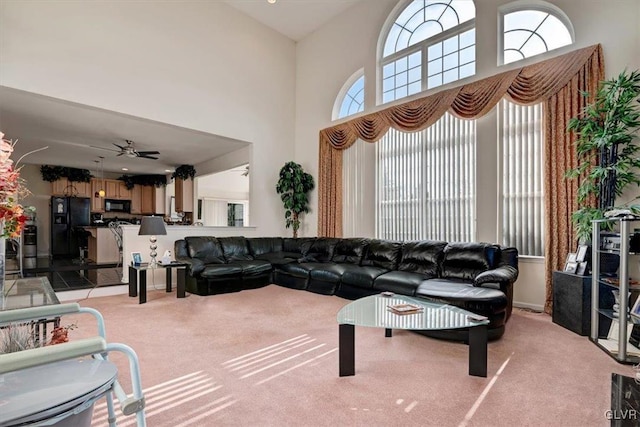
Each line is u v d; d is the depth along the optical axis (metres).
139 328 3.25
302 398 1.96
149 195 10.77
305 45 7.13
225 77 6.10
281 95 7.02
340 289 4.56
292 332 3.14
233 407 1.86
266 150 6.74
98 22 4.61
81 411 0.94
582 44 3.73
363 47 6.05
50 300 1.97
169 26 5.36
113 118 5.14
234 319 3.56
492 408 1.86
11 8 3.93
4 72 3.87
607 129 3.11
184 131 5.79
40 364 0.78
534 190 4.12
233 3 6.14
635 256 3.00
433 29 5.22
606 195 3.20
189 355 2.59
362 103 6.21
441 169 4.96
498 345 2.83
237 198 11.07
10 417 0.81
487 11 4.51
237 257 5.68
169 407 1.86
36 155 7.87
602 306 3.05
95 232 7.69
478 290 3.11
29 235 8.79
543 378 2.22
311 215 6.85
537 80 3.92
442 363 2.46
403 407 1.87
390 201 5.60
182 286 4.59
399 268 4.56
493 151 4.40
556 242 3.77
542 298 4.00
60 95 4.27
